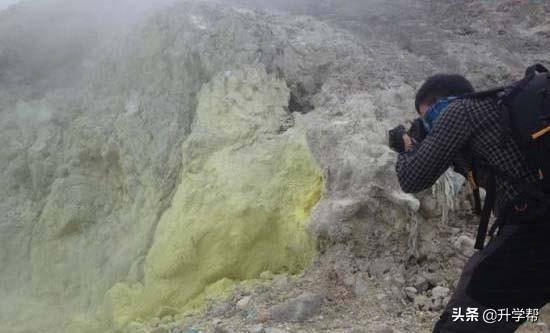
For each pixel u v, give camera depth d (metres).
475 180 2.58
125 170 5.96
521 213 2.38
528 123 2.33
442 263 4.14
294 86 5.63
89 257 5.90
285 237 4.67
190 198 5.06
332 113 4.99
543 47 6.93
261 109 5.39
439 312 3.76
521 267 2.40
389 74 5.53
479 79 5.84
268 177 4.92
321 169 4.66
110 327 5.13
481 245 2.50
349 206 4.14
